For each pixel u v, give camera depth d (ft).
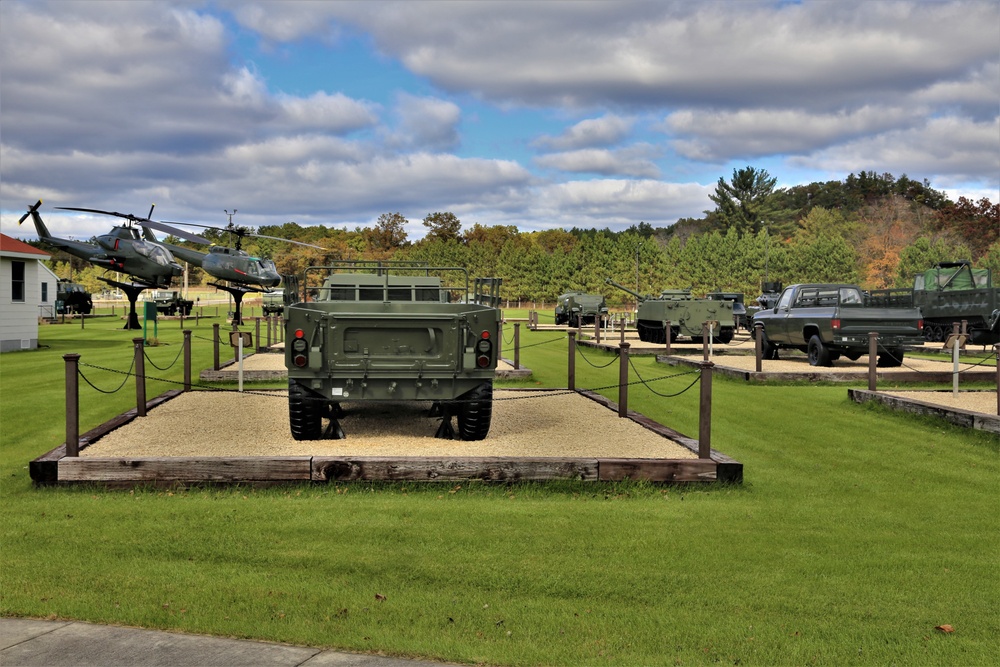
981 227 269.03
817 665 14.48
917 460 30.89
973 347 89.35
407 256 344.49
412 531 21.36
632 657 14.69
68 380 26.81
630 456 28.30
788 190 414.00
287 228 453.17
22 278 86.74
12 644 14.66
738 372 55.11
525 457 26.17
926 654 14.89
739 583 18.16
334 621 15.92
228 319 152.15
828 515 23.50
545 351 86.33
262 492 25.18
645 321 97.50
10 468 28.53
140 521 22.09
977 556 20.06
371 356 29.53
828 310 61.67
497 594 17.48
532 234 424.05
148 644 14.74
